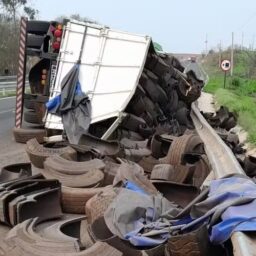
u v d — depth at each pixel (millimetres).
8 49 63562
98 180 7559
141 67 12609
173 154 9109
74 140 11852
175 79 15805
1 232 6312
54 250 4918
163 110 14969
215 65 106000
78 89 12531
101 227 5766
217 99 35250
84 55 12805
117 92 12492
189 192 7219
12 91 42344
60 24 13094
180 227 5246
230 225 4754
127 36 12820
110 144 10289
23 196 6473
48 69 13828
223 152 9781
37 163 8914
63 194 6988
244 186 5508
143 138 12641
